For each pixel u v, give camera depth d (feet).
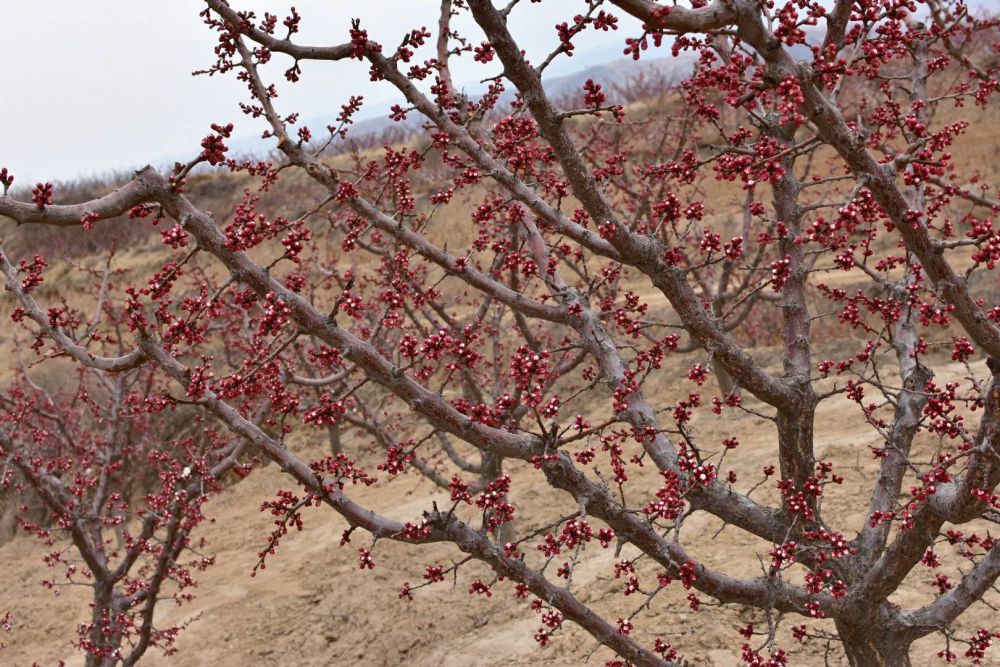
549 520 33.40
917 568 22.25
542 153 16.02
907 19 14.99
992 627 19.10
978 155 76.64
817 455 30.40
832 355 42.78
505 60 10.19
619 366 13.78
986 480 10.07
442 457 46.57
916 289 10.73
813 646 20.34
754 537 26.53
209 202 110.93
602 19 9.91
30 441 34.83
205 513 49.98
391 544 36.63
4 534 51.96
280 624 32.50
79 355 11.10
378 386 53.93
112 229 114.32
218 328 32.01
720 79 9.44
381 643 28.60
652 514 11.48
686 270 11.68
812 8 9.61
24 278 11.46
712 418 39.73
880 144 14.97
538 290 29.91
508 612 27.94
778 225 13.56
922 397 13.78
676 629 22.53
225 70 13.56
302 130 14.89
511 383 30.99
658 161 36.65
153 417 40.55
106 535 48.52
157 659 32.09
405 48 12.84
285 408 11.21
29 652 36.55
